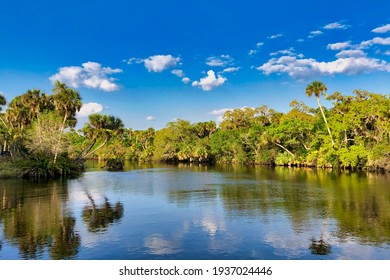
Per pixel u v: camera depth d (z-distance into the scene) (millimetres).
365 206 21484
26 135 50719
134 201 25000
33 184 37000
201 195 27859
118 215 19766
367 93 57812
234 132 90062
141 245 13953
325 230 15828
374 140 55250
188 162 102438
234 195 27547
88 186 35250
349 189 29859
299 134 70875
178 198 26281
